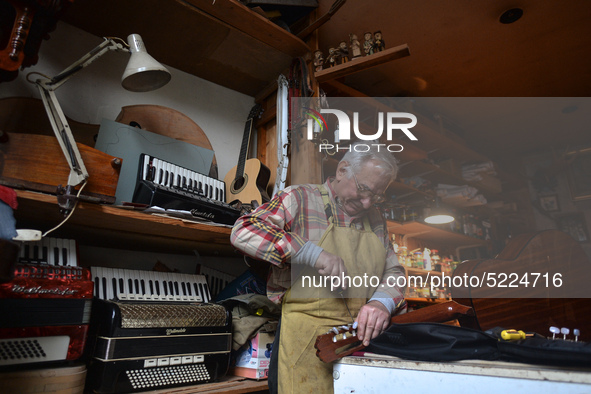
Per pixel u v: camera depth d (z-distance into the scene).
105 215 1.38
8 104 1.58
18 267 1.18
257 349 1.69
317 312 1.22
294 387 1.15
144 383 1.35
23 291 1.16
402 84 3.27
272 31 2.07
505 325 1.38
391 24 2.56
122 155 1.69
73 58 1.98
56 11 1.25
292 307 1.25
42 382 1.14
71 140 1.29
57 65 1.91
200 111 2.43
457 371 0.83
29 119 1.62
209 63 2.33
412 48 2.79
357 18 2.50
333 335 1.06
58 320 1.21
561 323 1.46
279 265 1.19
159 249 2.05
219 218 1.72
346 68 2.02
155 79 1.58
